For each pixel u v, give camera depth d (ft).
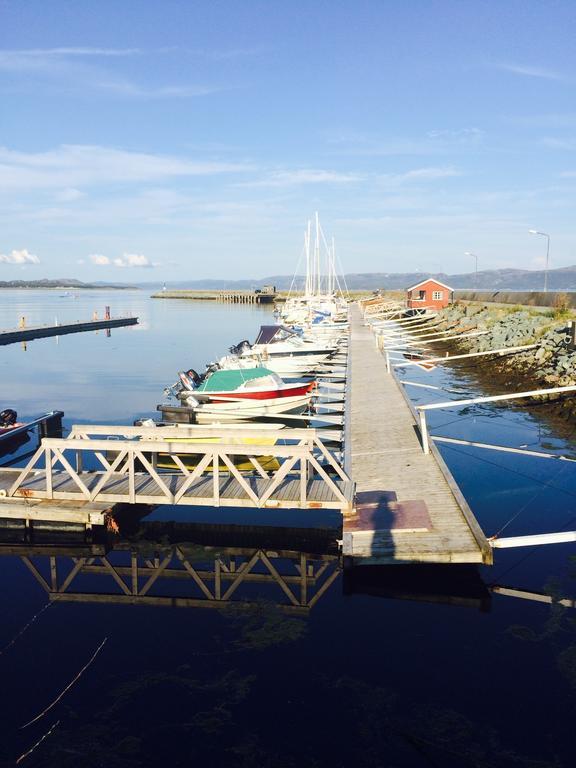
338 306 269.03
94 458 62.18
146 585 34.99
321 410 87.15
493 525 42.32
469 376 108.99
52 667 27.07
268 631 29.66
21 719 23.89
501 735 22.53
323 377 109.09
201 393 78.18
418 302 246.88
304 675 26.14
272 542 40.70
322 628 29.78
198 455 63.00
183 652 28.04
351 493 40.42
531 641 28.22
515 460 58.29
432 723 23.20
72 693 25.31
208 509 46.57
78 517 39.99
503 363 111.45
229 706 24.30
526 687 25.07
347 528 36.83
